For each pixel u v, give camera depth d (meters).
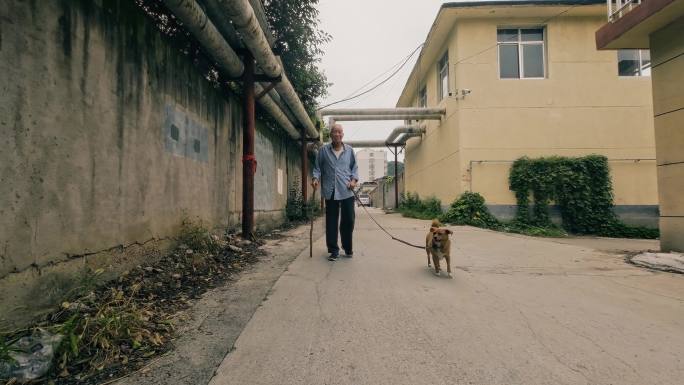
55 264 2.37
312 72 10.19
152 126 3.70
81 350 2.03
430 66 15.48
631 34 5.84
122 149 3.17
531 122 11.21
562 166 10.70
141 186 3.48
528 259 5.05
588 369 1.91
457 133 11.50
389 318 2.64
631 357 2.06
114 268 3.04
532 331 2.42
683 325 2.55
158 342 2.18
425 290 3.37
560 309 2.88
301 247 5.73
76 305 2.41
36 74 2.22
